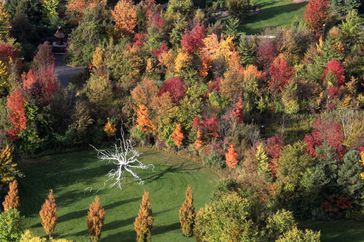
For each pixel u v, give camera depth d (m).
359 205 79.50
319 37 115.06
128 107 99.44
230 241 61.75
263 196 77.19
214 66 108.88
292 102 99.69
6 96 101.19
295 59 111.06
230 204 64.69
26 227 76.88
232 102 98.56
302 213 79.12
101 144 98.81
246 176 79.38
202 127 93.88
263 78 103.12
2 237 64.00
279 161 80.69
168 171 92.19
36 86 95.50
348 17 111.50
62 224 77.62
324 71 104.88
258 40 113.88
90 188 86.94
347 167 78.50
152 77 109.88
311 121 99.31
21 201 82.69
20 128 91.88
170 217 79.69
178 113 95.25
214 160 92.06
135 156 93.44
